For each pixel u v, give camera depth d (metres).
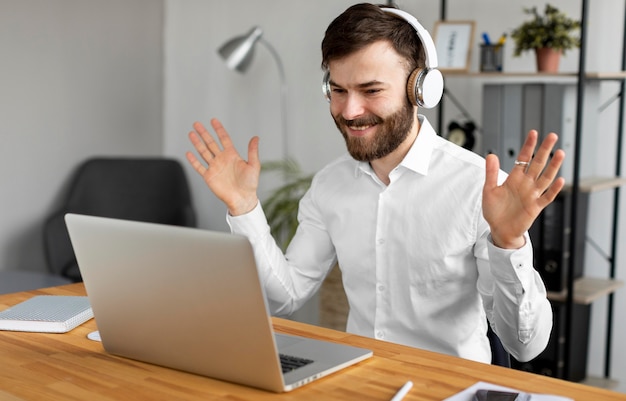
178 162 4.53
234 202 1.81
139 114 4.68
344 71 1.70
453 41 3.27
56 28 4.21
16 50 4.04
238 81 4.49
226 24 4.51
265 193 4.41
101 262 1.40
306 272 2.05
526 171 1.50
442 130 3.68
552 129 3.10
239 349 1.29
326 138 4.15
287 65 4.27
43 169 4.21
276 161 4.36
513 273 1.52
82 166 4.31
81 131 4.38
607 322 3.37
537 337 1.63
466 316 1.89
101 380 1.35
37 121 4.17
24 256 4.17
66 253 4.00
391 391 1.29
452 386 1.31
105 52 4.46
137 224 1.34
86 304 1.78
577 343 3.27
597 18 3.35
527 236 1.57
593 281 3.31
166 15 4.76
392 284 1.92
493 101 3.21
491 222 1.50
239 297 1.26
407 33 1.72
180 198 4.46
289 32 4.25
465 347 1.88
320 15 4.12
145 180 4.41
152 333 1.40
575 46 3.10
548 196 1.45
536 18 3.16
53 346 1.55
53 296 1.89
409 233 1.89
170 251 1.30
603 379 3.38
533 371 3.19
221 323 1.29
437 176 1.88
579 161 2.97
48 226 3.98
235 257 1.23
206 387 1.32
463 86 3.67
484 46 3.23
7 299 1.91
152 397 1.27
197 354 1.36
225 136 1.81
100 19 4.42
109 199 4.30
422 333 1.91
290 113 4.28
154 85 4.76
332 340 1.58
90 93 4.41
